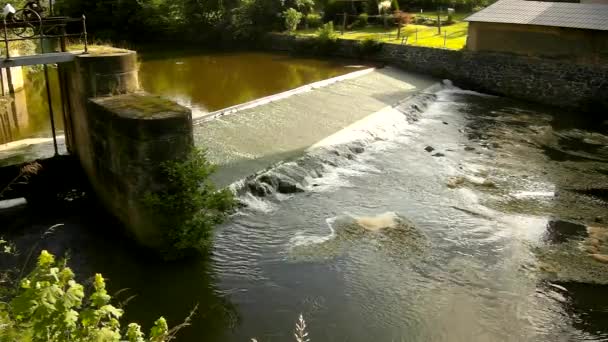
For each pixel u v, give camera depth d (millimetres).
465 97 29953
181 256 12703
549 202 16500
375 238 14094
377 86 28984
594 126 24938
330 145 19531
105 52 14977
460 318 11125
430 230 14641
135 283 11945
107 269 12422
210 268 12547
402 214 15516
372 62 37844
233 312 11109
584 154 20969
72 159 16922
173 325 10719
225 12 48438
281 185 16547
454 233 14500
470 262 13133
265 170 16875
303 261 12930
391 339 10469
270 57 41375
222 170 16609
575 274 12680
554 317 11219
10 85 26891
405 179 18000
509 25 29500
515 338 10578
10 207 15570
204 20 49125
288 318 10969
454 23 43969
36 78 32094
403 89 29250
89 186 16172
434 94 29781
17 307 3871
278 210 15453
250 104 23250
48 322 3822
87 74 14039
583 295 11922
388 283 12211
